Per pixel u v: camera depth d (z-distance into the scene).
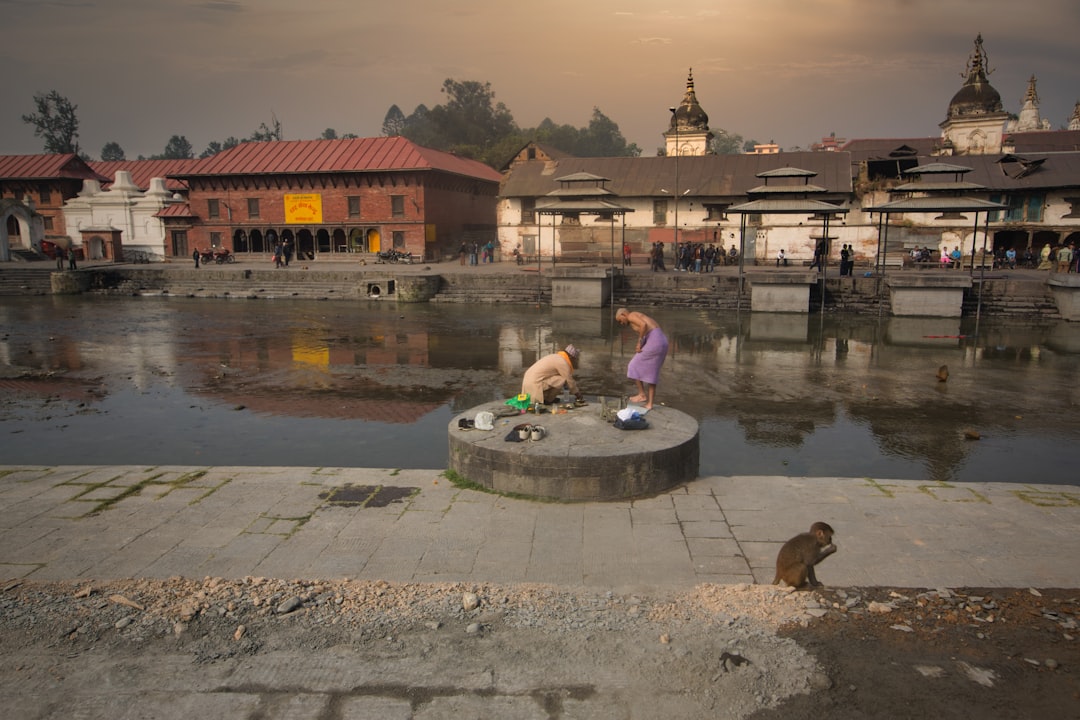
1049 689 4.73
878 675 4.90
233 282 38.91
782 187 29.30
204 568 6.91
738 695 4.72
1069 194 35.91
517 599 6.10
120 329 26.58
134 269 40.66
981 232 37.16
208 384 17.77
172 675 5.08
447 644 5.40
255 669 5.13
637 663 5.11
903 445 12.69
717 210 41.06
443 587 6.38
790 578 6.20
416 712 4.66
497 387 17.38
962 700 4.63
